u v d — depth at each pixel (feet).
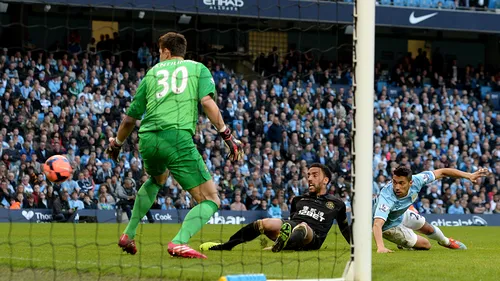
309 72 201.67
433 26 200.95
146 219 142.51
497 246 78.54
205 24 202.80
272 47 209.26
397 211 62.59
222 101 174.60
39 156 143.84
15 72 154.40
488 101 210.59
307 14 183.42
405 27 199.41
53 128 148.05
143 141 49.21
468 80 215.72
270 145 166.61
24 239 76.13
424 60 215.72
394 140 186.09
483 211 173.17
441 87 207.72
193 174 49.06
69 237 81.30
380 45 225.15
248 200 155.02
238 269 43.60
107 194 138.72
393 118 190.70
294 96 183.83
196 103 49.88
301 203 59.88
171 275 40.70
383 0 198.70
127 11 195.21
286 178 164.66
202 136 158.81
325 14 185.06
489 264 49.96
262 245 57.98
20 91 152.56
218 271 42.39
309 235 56.85
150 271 42.11
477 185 177.78
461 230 133.80
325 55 212.84
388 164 179.93
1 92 150.71
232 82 179.11
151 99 49.49
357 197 39.83
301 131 177.68
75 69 163.63
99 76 163.84
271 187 158.51
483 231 129.18
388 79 210.79
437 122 194.70
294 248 57.57
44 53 183.93
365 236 39.65
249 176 159.63
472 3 204.95
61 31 193.06
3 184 137.59
